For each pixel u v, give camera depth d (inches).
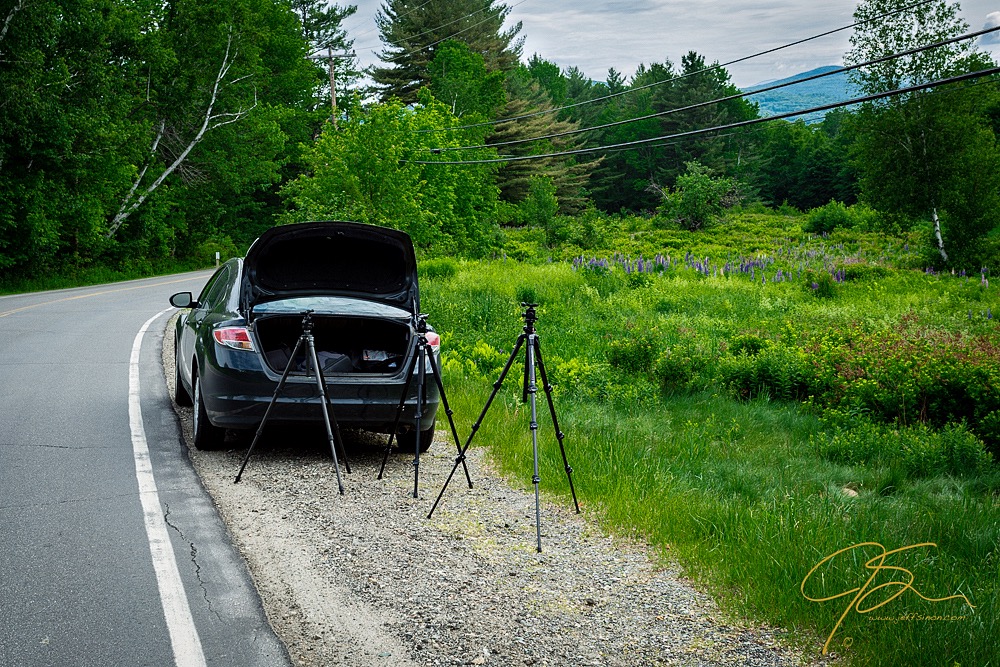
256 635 161.8
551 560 209.5
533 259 1505.9
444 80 2716.5
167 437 317.7
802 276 1146.0
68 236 1494.8
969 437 370.3
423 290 926.4
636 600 186.2
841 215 2378.2
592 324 754.2
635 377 536.7
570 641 165.3
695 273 1211.2
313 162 1163.3
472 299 880.9
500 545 219.0
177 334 399.9
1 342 580.1
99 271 1529.3
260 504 242.4
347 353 331.0
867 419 431.8
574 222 2373.3
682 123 4116.6
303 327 268.1
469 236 1614.2
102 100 1408.7
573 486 256.7
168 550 203.5
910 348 505.0
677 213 2529.5
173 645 156.5
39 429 323.9
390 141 1131.9
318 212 1119.0
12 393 395.5
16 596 175.2
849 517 256.4
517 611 178.1
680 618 177.5
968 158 1401.3
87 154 1317.7
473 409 389.7
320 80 2679.6
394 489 265.9
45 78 1256.8
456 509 247.9
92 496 243.4
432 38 3080.7
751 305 906.1
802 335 651.5
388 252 313.4
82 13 1310.3
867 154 1504.7
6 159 1256.2
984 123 1528.1
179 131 1867.6
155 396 397.4
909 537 241.9
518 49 3380.9
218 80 1847.9
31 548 201.9
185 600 176.1
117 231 1699.1
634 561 210.8
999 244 1416.1
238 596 179.2
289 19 2409.0
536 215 2020.2
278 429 342.0
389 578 192.5
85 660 149.5
